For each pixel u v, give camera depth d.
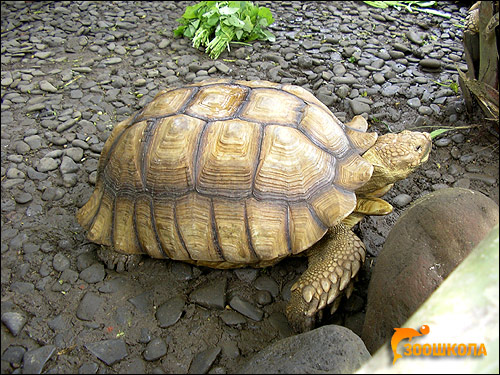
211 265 0.82
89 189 1.01
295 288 0.76
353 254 0.77
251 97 0.83
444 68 1.33
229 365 0.72
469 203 0.69
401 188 1.01
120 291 0.82
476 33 1.04
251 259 0.77
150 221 0.78
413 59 1.37
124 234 0.81
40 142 1.12
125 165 0.81
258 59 1.41
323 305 0.74
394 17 1.59
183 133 0.78
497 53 0.98
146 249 0.80
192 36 1.49
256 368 0.62
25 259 0.87
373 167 0.81
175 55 1.44
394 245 0.71
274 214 0.74
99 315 0.78
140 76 1.35
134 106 1.24
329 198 0.77
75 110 1.21
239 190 0.75
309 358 0.61
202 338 0.76
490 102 1.03
